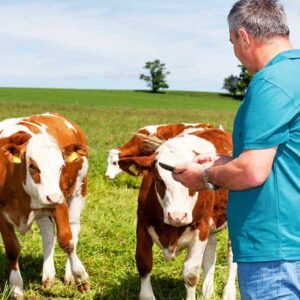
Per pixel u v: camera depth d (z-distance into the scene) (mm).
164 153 5258
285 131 3125
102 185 12391
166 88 112312
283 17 3309
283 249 3215
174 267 7059
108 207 10055
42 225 6742
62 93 89438
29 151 5875
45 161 5809
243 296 3414
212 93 107812
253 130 3115
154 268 7000
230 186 3229
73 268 6473
